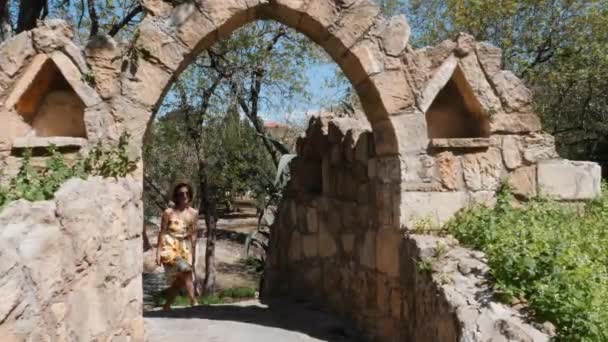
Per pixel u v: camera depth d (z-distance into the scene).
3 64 4.83
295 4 5.02
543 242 3.95
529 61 12.02
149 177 15.89
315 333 5.68
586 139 13.85
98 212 3.25
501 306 3.38
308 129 7.34
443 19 12.74
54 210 2.80
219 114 14.26
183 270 6.73
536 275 3.52
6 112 4.84
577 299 3.22
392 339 5.11
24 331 2.27
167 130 14.92
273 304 7.00
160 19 4.89
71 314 2.81
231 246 21.17
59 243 2.67
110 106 4.82
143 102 4.85
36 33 4.81
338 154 6.50
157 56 4.86
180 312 6.58
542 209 4.98
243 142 14.92
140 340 4.20
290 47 13.64
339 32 5.10
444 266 4.03
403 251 4.91
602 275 3.69
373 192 5.61
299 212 7.35
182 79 13.72
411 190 5.09
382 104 5.12
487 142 5.20
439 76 5.17
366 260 5.75
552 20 11.66
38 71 4.85
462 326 3.27
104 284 3.33
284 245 7.64
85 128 4.86
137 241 4.25
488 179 5.22
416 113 5.15
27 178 4.16
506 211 4.91
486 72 5.27
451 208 5.14
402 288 4.89
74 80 4.82
